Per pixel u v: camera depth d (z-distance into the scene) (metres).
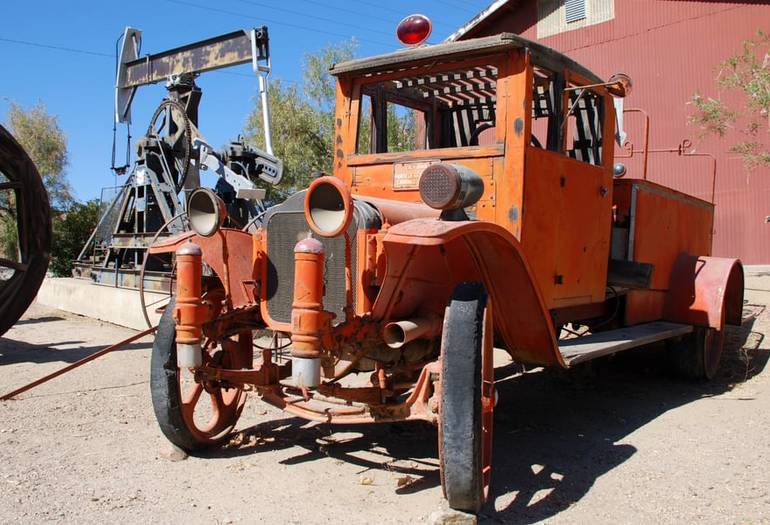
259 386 3.96
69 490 3.59
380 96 4.88
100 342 8.59
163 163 10.55
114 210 12.17
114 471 3.90
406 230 3.11
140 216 11.16
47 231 6.70
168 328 4.05
